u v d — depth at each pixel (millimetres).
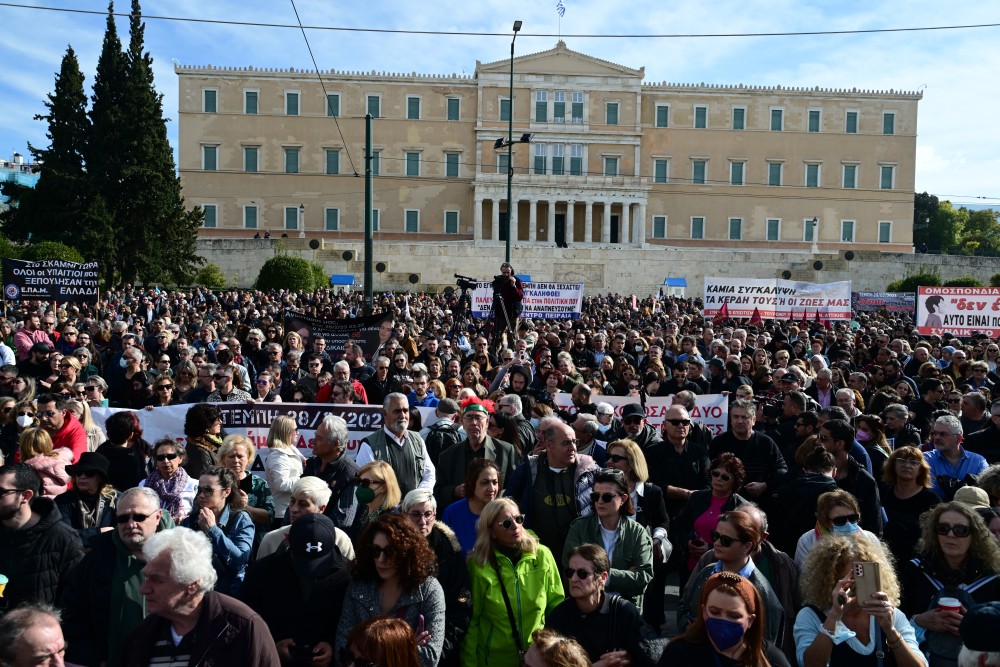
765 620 5910
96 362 16766
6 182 62625
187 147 85750
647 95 89125
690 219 89750
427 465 9109
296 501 6727
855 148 90125
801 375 11820
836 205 90250
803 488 8062
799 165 89875
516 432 9844
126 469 8453
